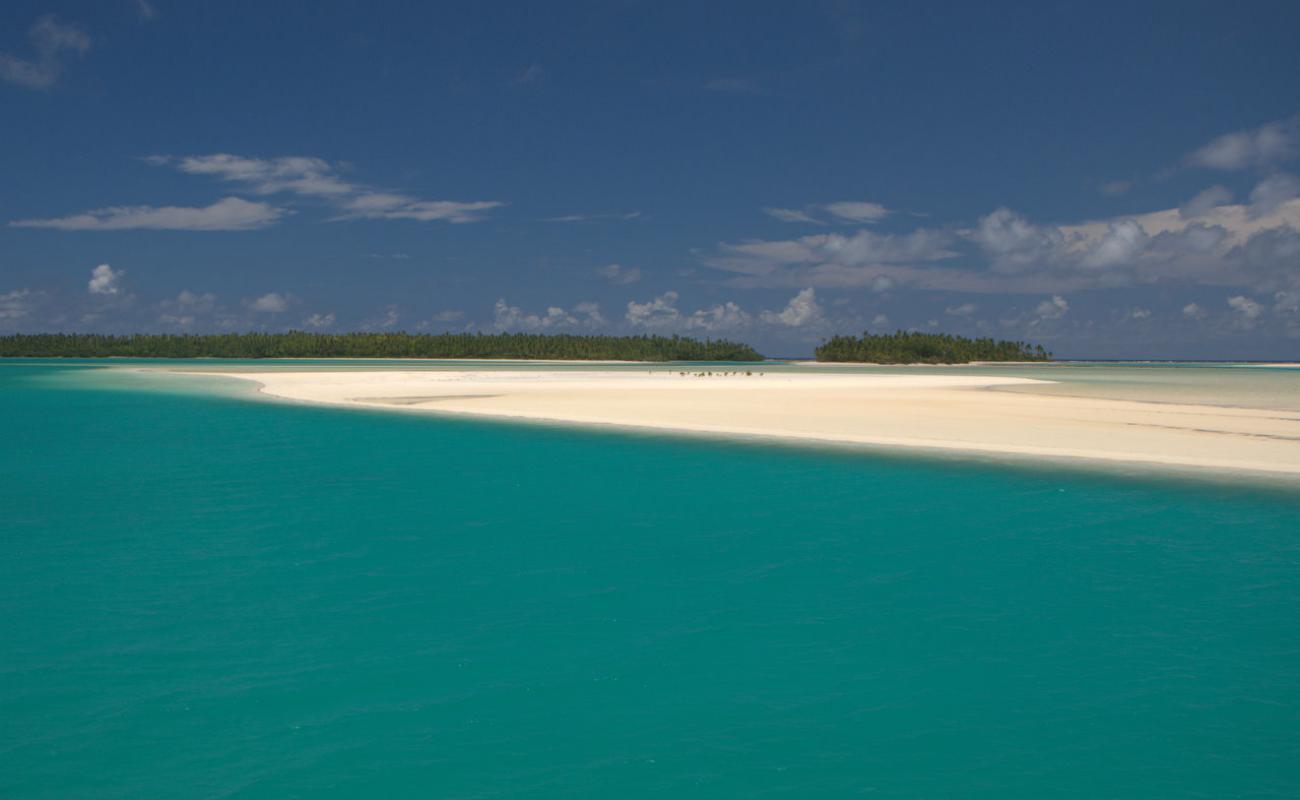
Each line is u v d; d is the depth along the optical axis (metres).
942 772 7.55
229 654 10.03
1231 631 10.85
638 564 13.84
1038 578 13.06
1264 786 7.32
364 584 12.72
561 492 19.92
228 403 48.31
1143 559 14.15
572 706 8.77
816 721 8.48
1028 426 32.69
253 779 7.39
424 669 9.65
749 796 7.16
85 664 9.71
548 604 11.87
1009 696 9.03
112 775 7.44
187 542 15.20
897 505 18.38
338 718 8.48
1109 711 8.68
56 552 14.43
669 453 25.98
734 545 15.04
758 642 10.49
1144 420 35.25
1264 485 20.50
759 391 56.47
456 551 14.61
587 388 60.41
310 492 19.94
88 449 27.58
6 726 8.26
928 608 11.72
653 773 7.52
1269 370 171.62
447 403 46.09
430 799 7.12
